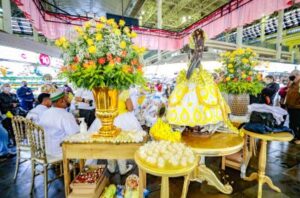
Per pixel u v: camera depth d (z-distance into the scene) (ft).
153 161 4.10
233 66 7.34
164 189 4.41
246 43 40.42
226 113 5.55
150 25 38.75
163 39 23.93
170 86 17.07
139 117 11.94
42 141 6.18
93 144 5.06
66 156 5.13
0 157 9.81
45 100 8.48
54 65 17.62
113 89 4.92
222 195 6.41
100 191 5.57
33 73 17.02
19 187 7.09
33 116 8.04
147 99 12.42
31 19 13.57
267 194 6.44
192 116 5.15
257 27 40.16
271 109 7.37
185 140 5.14
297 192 6.57
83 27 4.70
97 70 4.49
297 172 7.97
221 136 5.45
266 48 37.78
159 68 27.14
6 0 15.85
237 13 14.38
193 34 5.26
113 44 4.54
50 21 17.48
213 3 30.53
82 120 6.07
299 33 42.34
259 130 5.82
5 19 15.96
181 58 22.18
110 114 5.25
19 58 13.16
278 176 7.63
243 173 7.45
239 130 5.98
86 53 4.49
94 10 28.27
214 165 8.66
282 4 11.01
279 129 5.96
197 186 6.96
